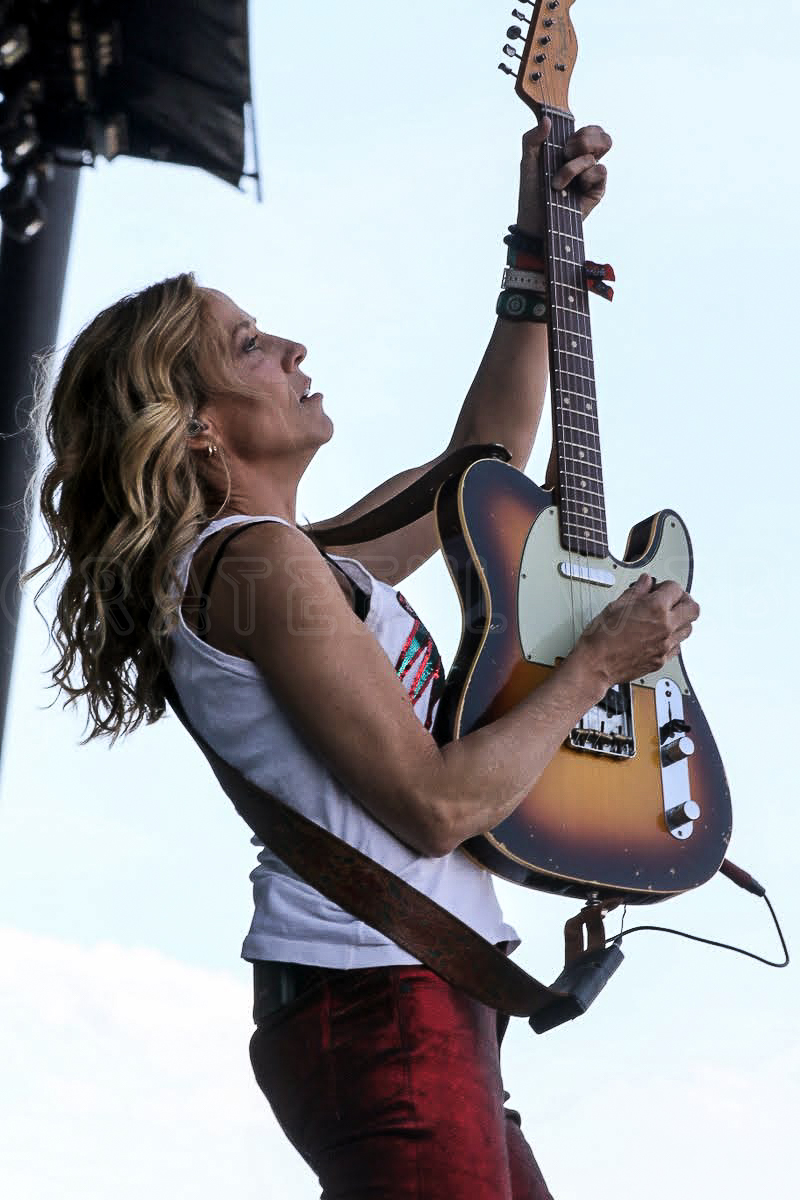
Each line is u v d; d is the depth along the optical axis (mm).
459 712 2172
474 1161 1907
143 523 2117
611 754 2299
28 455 4957
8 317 5223
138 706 2242
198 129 5457
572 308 2707
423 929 1964
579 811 2248
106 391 2229
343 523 2854
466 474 2363
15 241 5262
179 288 2322
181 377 2246
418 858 2029
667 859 2316
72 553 2258
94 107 5277
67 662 2277
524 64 2865
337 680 1962
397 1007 1953
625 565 2486
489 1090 1969
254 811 2020
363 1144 1917
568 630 2336
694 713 2461
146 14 5059
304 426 2326
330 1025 1971
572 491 2479
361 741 1957
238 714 2055
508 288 2857
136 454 2146
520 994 2014
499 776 1998
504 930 2125
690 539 2617
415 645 2205
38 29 5094
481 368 2904
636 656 2186
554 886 2215
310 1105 1979
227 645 2057
